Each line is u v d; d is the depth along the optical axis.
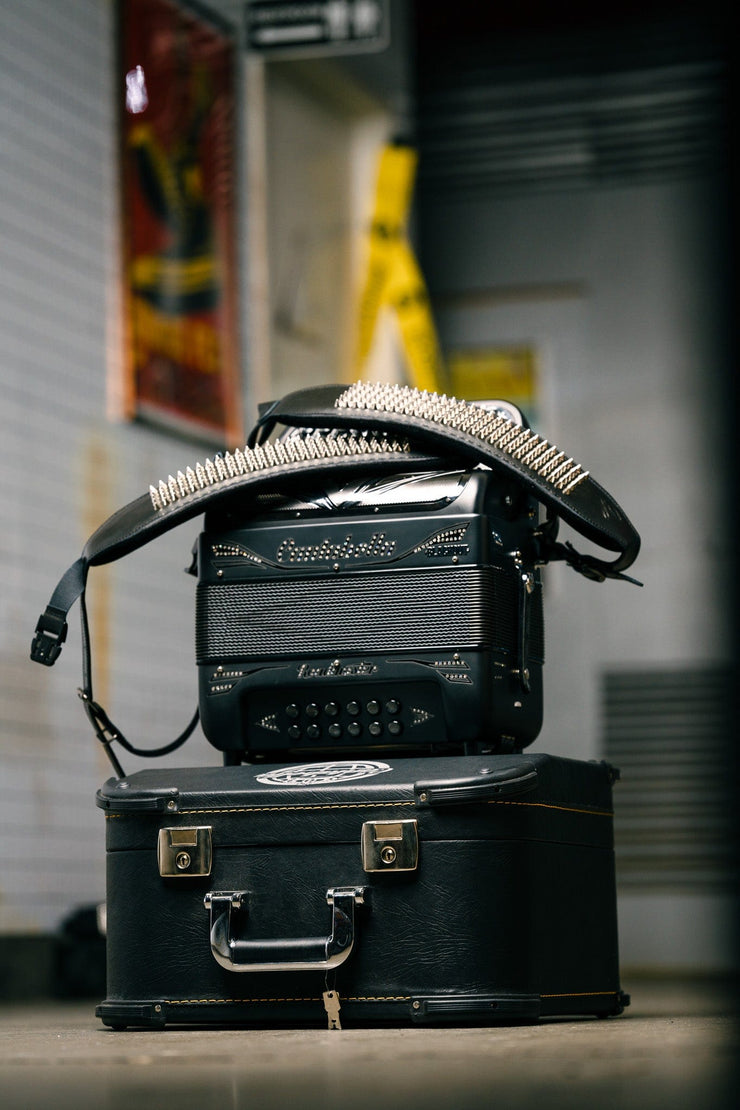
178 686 7.42
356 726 2.37
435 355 9.03
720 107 10.40
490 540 2.34
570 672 10.54
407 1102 1.28
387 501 2.37
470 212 10.82
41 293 6.70
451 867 2.11
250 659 2.40
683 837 10.23
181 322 7.58
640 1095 1.30
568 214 10.73
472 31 10.59
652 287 10.66
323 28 7.88
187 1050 1.78
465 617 2.30
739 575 10.44
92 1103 1.32
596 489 2.41
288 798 2.18
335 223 9.24
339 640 2.35
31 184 6.71
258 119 8.40
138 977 2.24
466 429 2.35
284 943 2.14
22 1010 4.80
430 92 10.68
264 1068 1.57
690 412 10.59
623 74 10.50
